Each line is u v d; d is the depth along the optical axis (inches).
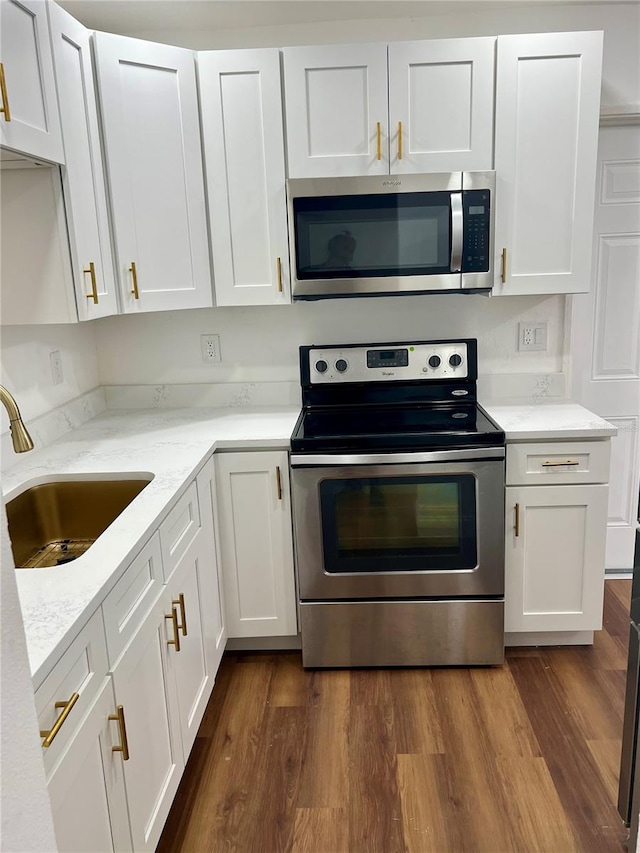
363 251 93.2
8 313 76.5
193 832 69.5
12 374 83.2
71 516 80.0
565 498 92.0
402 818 70.0
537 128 91.0
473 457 88.1
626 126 107.0
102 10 93.6
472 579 92.2
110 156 83.1
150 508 65.5
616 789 72.6
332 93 90.7
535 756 77.7
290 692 91.7
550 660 96.3
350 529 91.7
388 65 89.5
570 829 67.8
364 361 106.1
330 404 108.0
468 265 92.9
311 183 91.5
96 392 110.3
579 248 94.3
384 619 94.1
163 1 90.8
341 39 102.0
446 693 89.7
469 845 66.5
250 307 109.8
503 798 71.9
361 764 77.6
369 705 88.0
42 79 67.1
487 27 101.0
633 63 102.3
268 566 96.0
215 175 94.0
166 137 89.0
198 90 91.6
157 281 90.6
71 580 50.9
